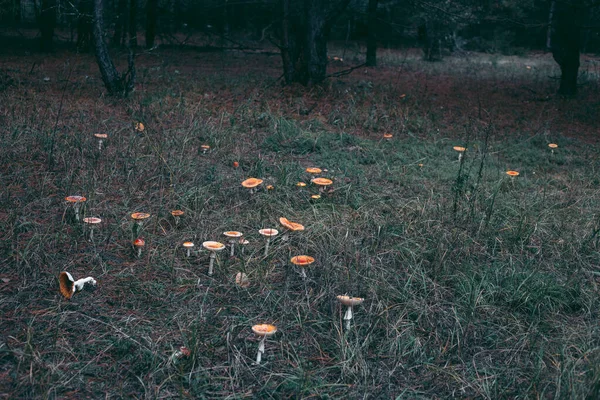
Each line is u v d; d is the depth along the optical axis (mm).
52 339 3592
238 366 3434
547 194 7180
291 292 4395
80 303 4047
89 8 20609
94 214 5500
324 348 3732
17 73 13812
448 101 14719
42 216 5383
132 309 4066
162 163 6863
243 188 6504
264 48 28938
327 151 8648
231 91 13375
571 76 16625
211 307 4133
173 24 30797
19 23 31594
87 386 3221
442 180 7609
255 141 8930
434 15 17297
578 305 4461
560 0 15016
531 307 4289
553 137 10695
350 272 4547
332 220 5645
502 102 15188
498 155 9344
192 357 3422
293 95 12953
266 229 4898
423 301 4246
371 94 13992
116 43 24375
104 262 4672
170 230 5402
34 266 4422
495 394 3307
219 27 30844
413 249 5156
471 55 33156
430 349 3760
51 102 10188
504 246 5414
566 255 5262
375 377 3459
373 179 7395
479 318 4180
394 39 34875
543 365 3508
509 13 19359
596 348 3629
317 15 13531
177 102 10977
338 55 27578
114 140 8016
